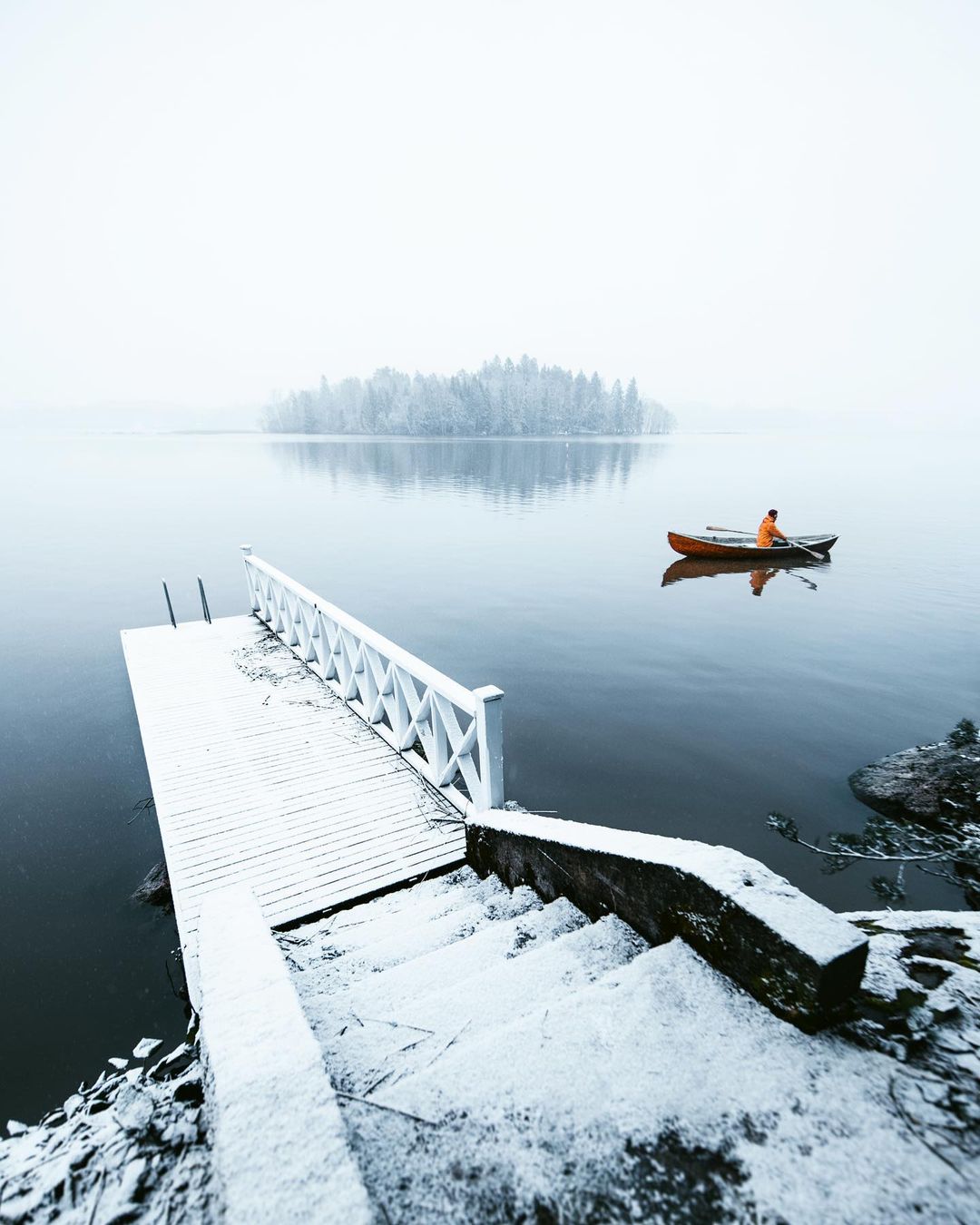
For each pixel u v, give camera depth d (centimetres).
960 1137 116
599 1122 123
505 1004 175
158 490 3984
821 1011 140
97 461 6462
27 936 516
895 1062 135
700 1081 131
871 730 877
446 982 207
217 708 690
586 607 1480
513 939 229
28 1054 411
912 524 2561
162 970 477
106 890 572
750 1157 114
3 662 1203
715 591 1606
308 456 6775
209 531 2580
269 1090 116
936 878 550
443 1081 134
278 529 2605
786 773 765
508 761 796
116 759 837
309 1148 105
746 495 3528
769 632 1288
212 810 497
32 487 4194
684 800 709
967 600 1493
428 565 1931
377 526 2636
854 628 1309
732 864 174
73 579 1834
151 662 833
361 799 511
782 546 1886
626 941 201
